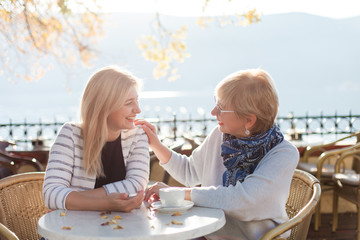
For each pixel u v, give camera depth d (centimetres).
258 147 214
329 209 536
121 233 167
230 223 221
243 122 213
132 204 198
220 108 216
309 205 203
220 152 241
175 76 760
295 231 213
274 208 207
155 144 254
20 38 666
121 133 238
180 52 756
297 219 196
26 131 743
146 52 755
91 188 227
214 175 240
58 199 205
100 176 230
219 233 225
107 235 165
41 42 677
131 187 224
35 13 638
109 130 231
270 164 209
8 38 652
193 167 257
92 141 224
